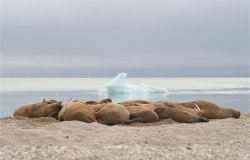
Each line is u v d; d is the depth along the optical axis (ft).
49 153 41.57
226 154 42.09
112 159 39.93
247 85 320.29
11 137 48.60
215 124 57.77
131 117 64.39
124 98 146.51
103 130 54.80
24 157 39.88
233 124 58.08
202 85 322.75
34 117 69.36
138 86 170.19
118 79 167.32
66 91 215.10
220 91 208.64
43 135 50.08
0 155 40.37
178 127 55.72
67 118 63.31
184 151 43.55
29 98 160.86
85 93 191.21
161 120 65.10
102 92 187.93
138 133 52.44
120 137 50.49
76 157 40.32
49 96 172.96
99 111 64.75
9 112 107.14
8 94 188.85
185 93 188.03
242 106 125.90
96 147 45.62
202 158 40.57
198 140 49.55
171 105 69.15
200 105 71.05
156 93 171.01
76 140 49.24
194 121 63.98
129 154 41.96
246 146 46.34
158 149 44.60
